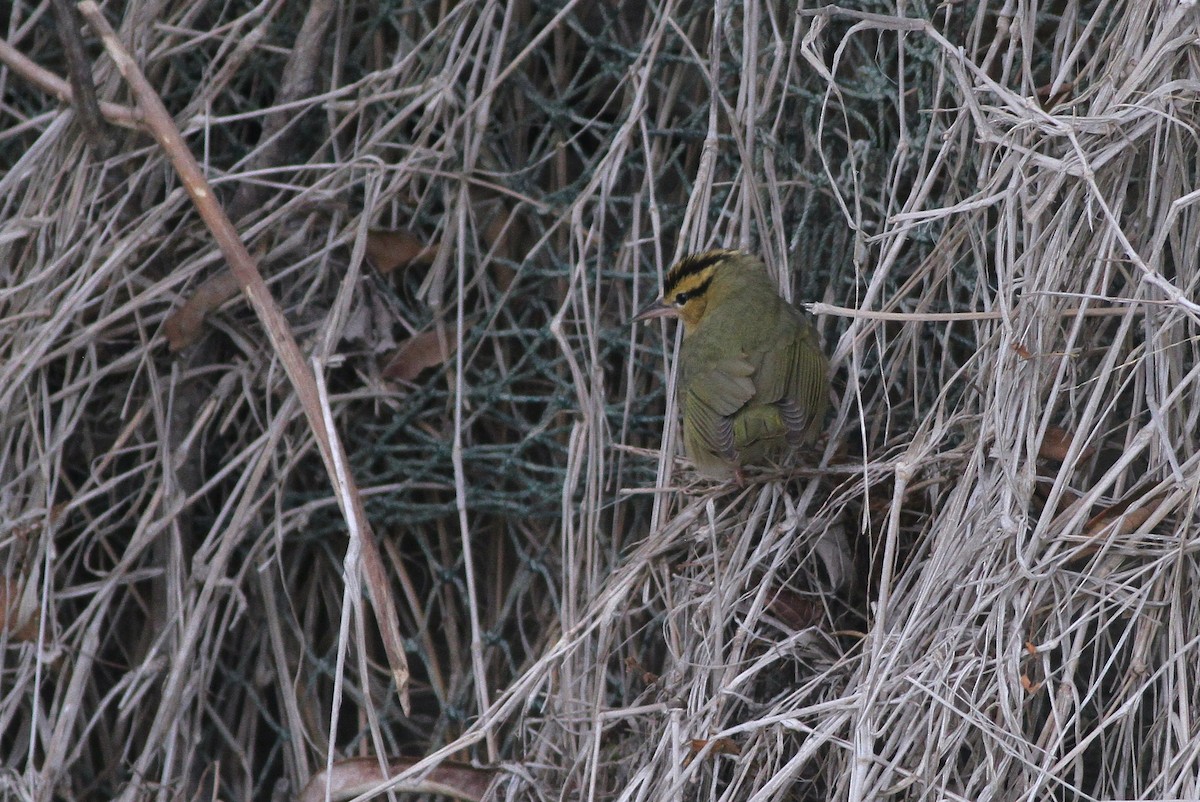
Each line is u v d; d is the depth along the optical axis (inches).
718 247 302.0
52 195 308.0
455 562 323.3
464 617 319.6
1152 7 252.8
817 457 284.4
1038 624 234.4
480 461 317.1
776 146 292.8
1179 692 223.6
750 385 269.0
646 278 307.9
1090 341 258.4
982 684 230.5
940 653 233.0
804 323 280.4
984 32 286.2
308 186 324.2
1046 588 231.9
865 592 274.4
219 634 303.9
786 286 290.4
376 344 319.9
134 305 306.8
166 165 319.6
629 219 316.2
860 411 245.1
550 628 306.0
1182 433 242.5
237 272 277.6
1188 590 233.5
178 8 330.0
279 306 296.4
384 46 335.0
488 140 325.4
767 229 295.9
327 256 316.2
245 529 303.1
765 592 260.8
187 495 314.5
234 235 280.2
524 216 327.6
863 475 270.7
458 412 295.9
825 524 270.8
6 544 297.6
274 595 317.4
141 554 312.2
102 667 319.9
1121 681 244.1
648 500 303.7
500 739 304.5
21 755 305.3
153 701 314.8
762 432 269.4
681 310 286.0
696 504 278.2
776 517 277.3
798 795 254.1
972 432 260.5
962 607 237.1
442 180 319.9
